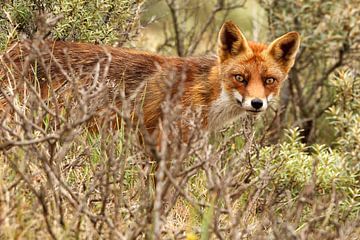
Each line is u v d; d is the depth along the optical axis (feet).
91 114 26.96
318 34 56.54
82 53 39.65
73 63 39.17
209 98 39.29
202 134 28.66
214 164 28.76
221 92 39.50
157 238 24.54
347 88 50.85
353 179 40.60
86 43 40.70
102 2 42.60
